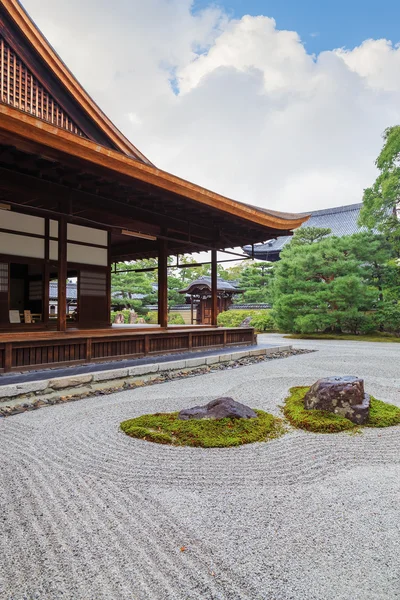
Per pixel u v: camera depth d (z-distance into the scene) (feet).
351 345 48.19
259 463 10.99
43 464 10.79
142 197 27.40
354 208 116.47
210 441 12.33
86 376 20.18
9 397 17.02
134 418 14.76
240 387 21.47
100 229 33.76
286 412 16.02
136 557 6.75
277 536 7.41
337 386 15.28
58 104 30.42
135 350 27.76
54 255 29.89
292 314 62.08
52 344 22.48
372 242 61.26
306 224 121.80
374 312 61.21
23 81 28.40
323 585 6.07
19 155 20.29
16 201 27.89
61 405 17.49
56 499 8.80
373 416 15.02
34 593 5.87
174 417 14.89
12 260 27.07
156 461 11.08
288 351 39.37
